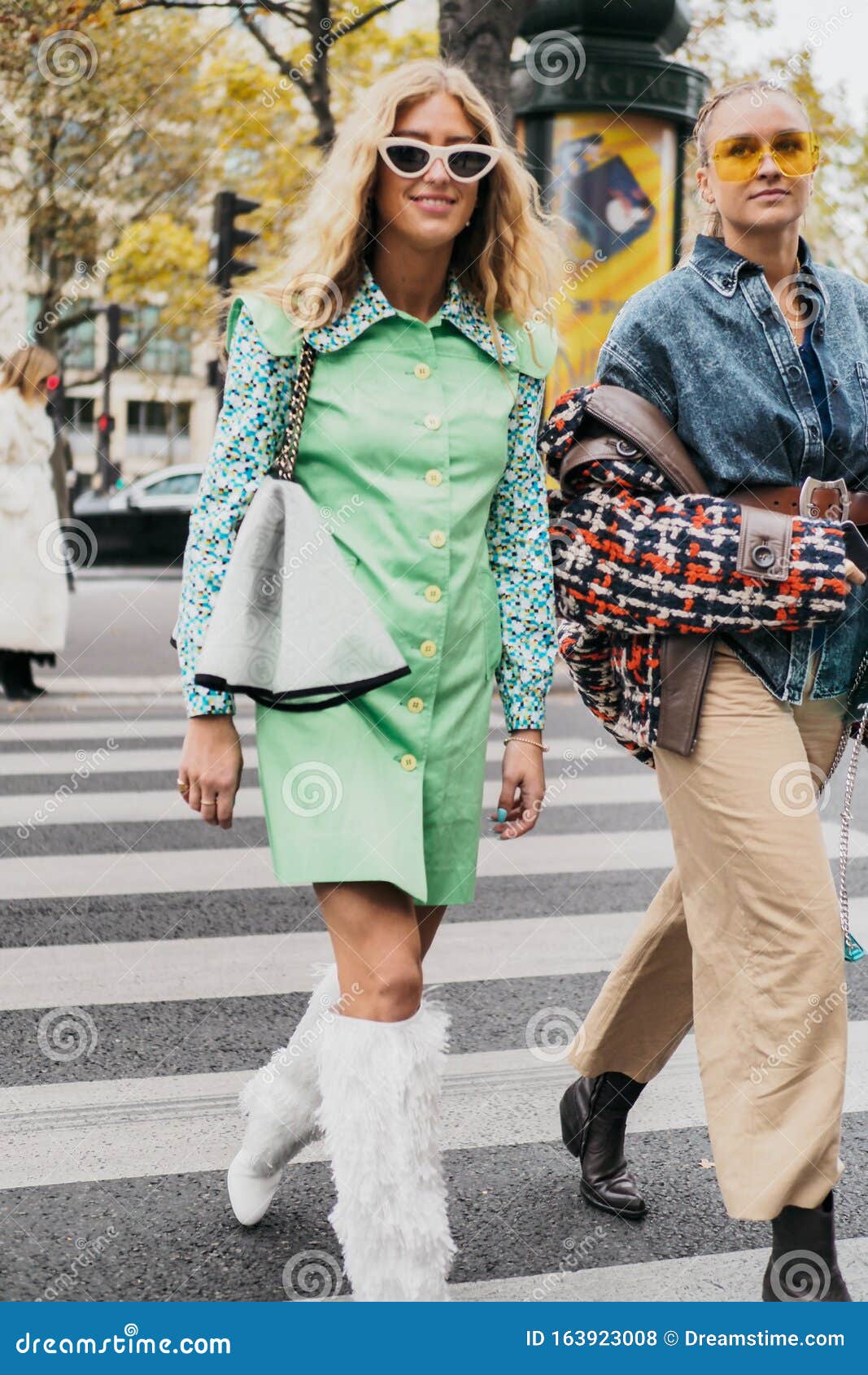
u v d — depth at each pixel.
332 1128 2.21
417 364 2.35
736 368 2.45
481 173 2.30
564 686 10.21
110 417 21.92
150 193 18.05
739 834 2.39
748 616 2.36
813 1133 2.32
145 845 5.86
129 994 4.13
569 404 2.55
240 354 2.32
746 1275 2.66
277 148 16.97
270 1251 2.70
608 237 11.13
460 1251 2.72
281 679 2.25
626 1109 2.90
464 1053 3.74
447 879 2.44
